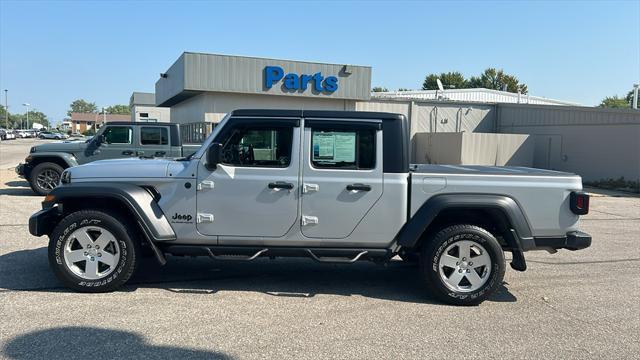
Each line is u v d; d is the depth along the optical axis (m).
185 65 22.56
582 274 6.78
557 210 5.47
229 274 6.30
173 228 5.46
